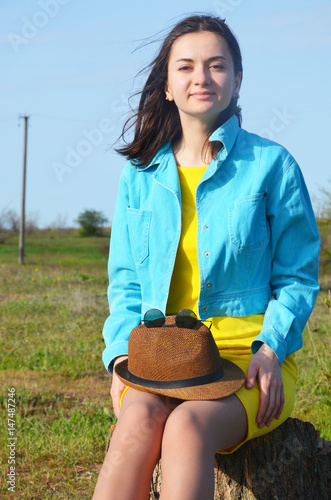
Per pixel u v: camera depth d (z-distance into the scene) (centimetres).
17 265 2716
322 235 1088
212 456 204
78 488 376
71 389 631
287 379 252
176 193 264
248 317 258
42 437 460
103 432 469
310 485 265
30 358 760
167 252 262
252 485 254
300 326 252
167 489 194
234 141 267
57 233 5434
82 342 853
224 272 254
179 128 281
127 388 254
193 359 224
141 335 233
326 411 488
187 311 233
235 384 224
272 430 258
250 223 253
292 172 262
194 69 259
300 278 261
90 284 1719
